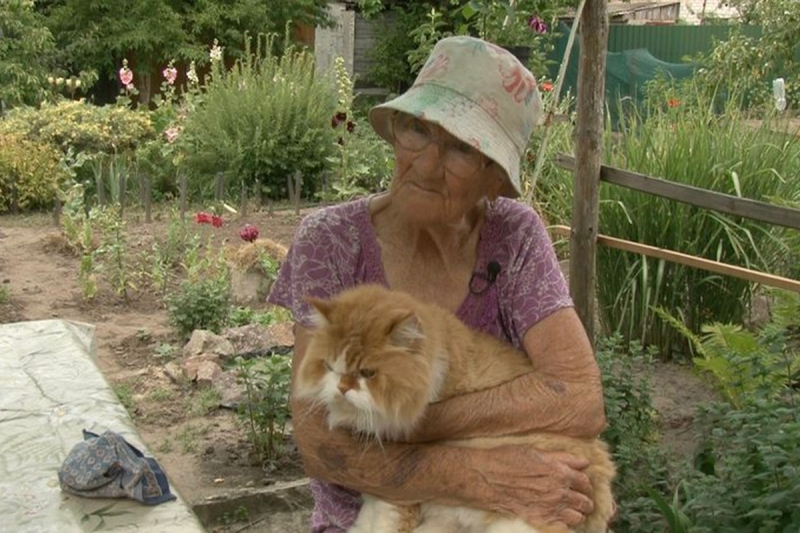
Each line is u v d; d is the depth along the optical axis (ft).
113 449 10.71
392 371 7.47
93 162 43.45
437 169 8.04
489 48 8.11
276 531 15.35
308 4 72.74
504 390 8.04
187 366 21.45
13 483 10.68
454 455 7.86
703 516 12.22
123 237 31.91
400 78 74.28
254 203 42.19
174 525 9.97
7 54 56.13
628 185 17.15
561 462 7.80
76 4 66.64
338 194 42.29
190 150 43.96
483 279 8.68
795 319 19.21
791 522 11.44
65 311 26.63
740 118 24.72
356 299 7.96
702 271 21.68
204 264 29.22
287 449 17.97
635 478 14.57
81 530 9.78
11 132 43.39
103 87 70.95
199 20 68.23
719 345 17.54
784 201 21.29
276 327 23.56
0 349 15.19
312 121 44.62
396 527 8.13
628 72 49.37
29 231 36.50
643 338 22.02
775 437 11.67
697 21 93.20
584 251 17.67
